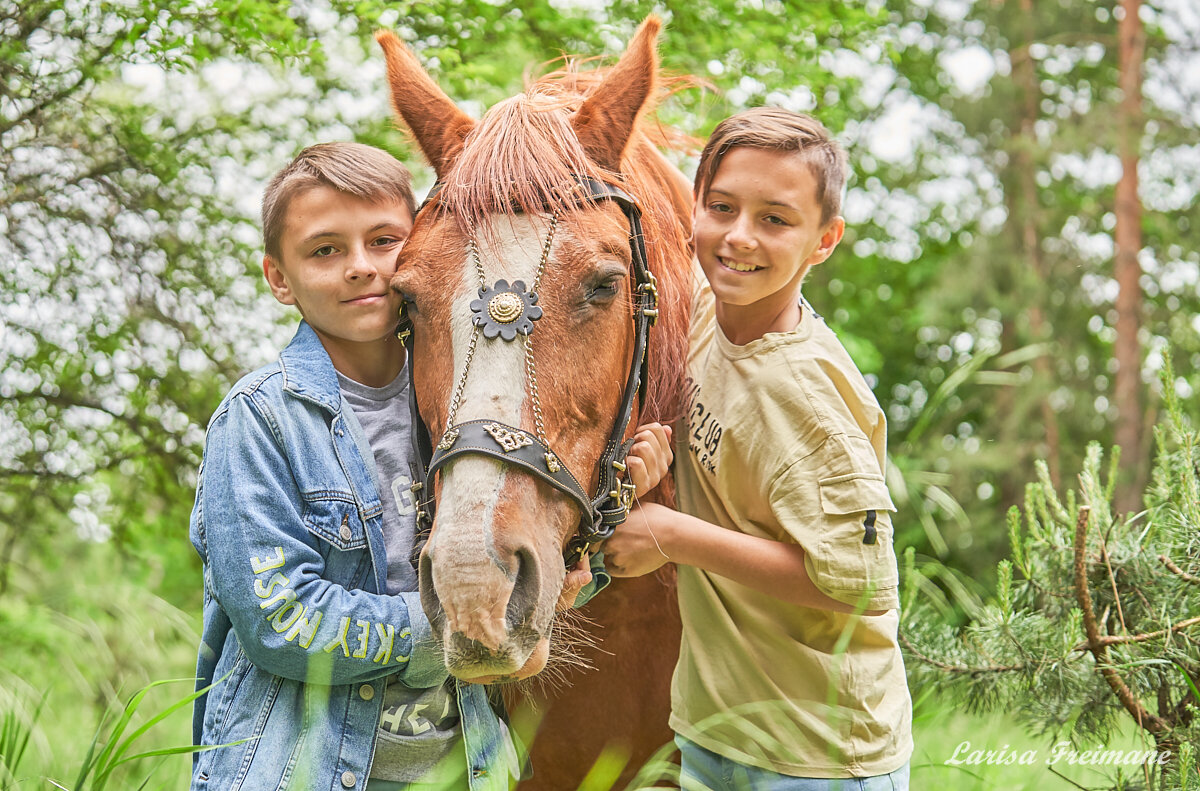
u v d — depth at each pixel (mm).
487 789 1775
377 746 1771
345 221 1842
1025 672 2529
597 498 1759
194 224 4512
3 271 4230
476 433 1579
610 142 1951
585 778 2250
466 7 4191
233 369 4559
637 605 2195
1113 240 11828
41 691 3910
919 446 10406
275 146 4625
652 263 2008
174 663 4324
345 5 3996
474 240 1726
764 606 2041
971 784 2961
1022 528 6773
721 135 1935
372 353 1957
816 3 4879
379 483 1854
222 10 3699
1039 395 10352
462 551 1489
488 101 4105
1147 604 2471
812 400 1907
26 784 2836
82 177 4293
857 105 11234
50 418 4512
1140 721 2391
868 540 1850
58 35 4066
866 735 1975
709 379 2057
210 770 1721
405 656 1715
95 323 4387
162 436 4598
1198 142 11070
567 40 4434
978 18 12039
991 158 11961
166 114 4574
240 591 1674
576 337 1701
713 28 4508
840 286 12570
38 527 5027
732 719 1943
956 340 11852
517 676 1603
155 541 5836
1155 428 2684
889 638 2080
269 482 1726
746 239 1892
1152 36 11922
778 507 1900
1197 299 11641
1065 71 12414
